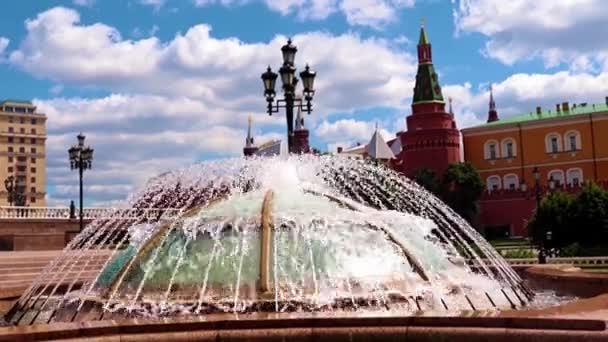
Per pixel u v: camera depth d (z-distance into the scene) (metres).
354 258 8.20
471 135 69.06
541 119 65.19
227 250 8.18
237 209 9.03
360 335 5.39
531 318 5.13
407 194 12.84
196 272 8.00
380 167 13.00
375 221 8.92
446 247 10.86
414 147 64.69
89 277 11.12
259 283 7.73
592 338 4.79
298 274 7.88
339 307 7.45
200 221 8.69
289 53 18.25
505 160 66.75
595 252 34.91
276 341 5.39
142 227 9.34
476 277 9.47
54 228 31.86
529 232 41.75
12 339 4.92
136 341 5.27
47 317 8.67
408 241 8.91
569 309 5.76
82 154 31.09
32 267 20.17
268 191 9.88
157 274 8.12
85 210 33.81
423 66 66.81
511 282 10.00
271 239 8.25
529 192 60.00
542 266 12.11
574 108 68.19
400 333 5.36
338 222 8.67
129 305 7.68
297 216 8.63
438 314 5.48
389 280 7.98
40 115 99.81
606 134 62.03
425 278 8.32
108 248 11.23
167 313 7.41
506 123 67.00
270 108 18.59
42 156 99.94
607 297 6.30
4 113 96.50
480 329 5.21
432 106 65.19
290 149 18.00
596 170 62.19
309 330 5.42
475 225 61.31
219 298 7.57
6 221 30.73
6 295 10.45
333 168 12.12
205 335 5.36
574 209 37.72
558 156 64.12
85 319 7.68
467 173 61.25
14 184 56.97
